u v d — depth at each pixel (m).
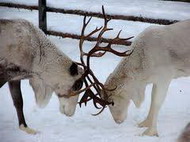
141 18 9.91
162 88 6.60
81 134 6.66
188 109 7.68
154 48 6.58
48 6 10.58
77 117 7.32
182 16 9.86
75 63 6.55
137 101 6.82
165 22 9.78
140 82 6.73
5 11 12.16
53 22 11.21
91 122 7.14
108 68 9.36
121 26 11.02
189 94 8.31
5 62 6.33
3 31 6.28
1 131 6.68
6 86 8.53
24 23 6.45
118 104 6.74
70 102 6.65
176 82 8.87
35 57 6.45
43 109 7.56
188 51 6.66
